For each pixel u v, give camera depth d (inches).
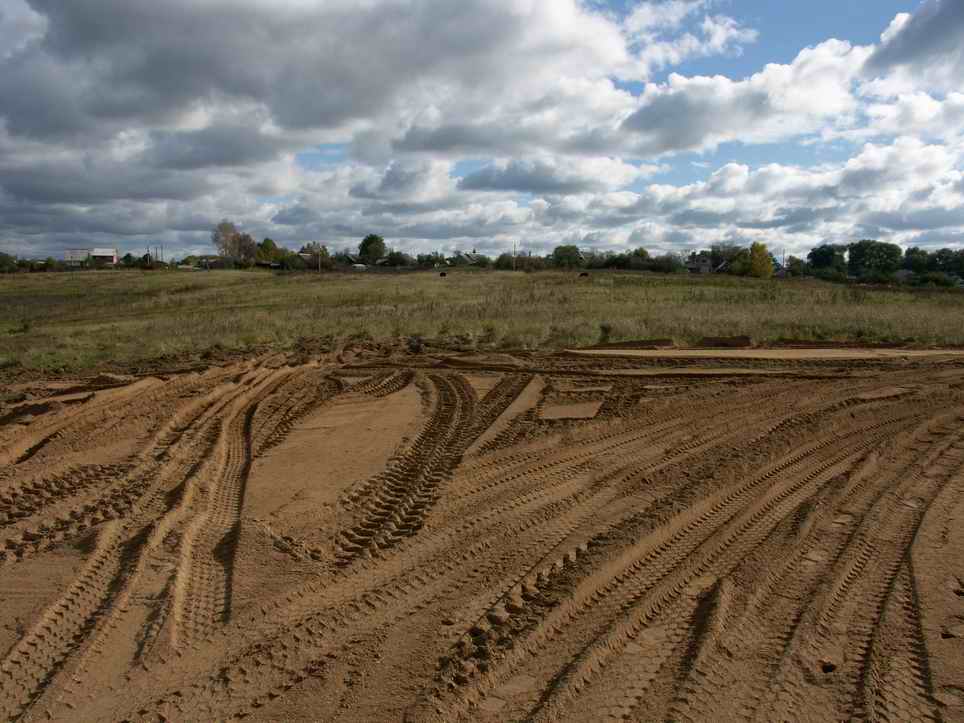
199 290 2343.8
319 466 383.6
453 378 670.5
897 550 265.6
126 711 172.9
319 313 1395.2
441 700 173.6
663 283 2426.2
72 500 331.9
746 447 408.2
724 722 166.6
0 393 647.1
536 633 204.2
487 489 339.0
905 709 171.2
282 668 190.2
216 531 290.7
